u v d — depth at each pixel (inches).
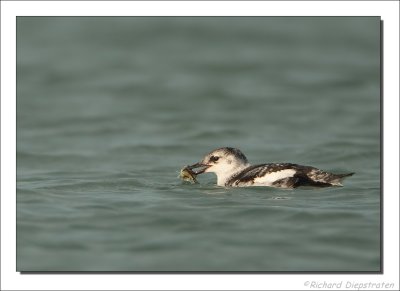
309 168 768.9
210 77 1546.5
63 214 700.0
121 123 1235.2
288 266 580.1
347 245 619.5
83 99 1400.1
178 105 1347.2
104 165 962.1
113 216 692.1
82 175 893.8
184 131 1174.3
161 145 1083.3
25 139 1133.1
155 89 1459.2
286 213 685.3
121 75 1565.0
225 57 1689.2
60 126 1220.5
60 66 1625.2
